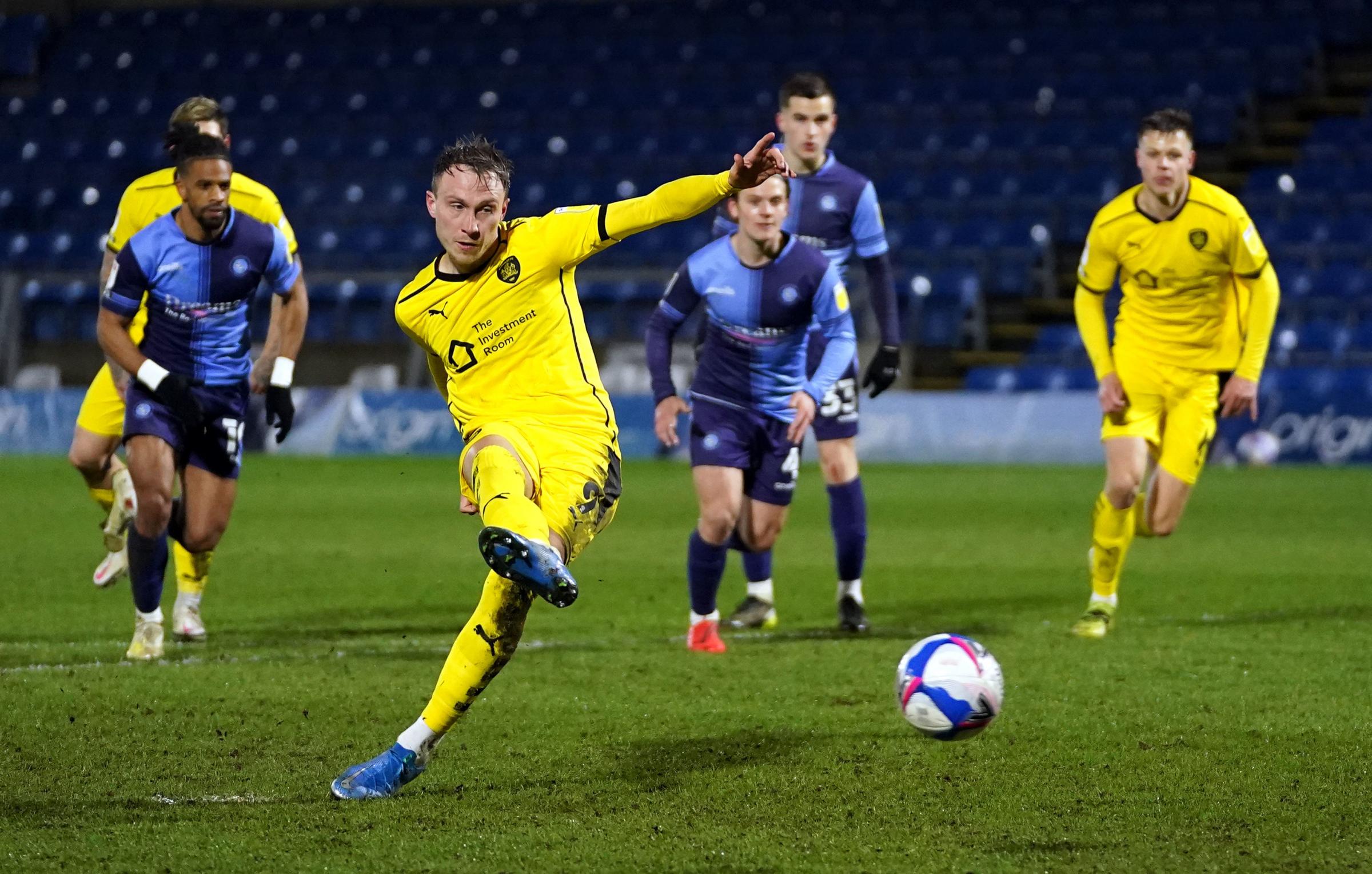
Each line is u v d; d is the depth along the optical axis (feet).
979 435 224.33
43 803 47.50
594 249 50.16
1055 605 96.37
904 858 42.01
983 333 254.27
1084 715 60.70
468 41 343.46
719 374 79.77
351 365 263.90
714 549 77.15
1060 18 323.98
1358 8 315.99
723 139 304.09
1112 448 83.66
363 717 60.44
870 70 318.04
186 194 72.84
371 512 155.74
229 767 52.37
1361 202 266.57
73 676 68.64
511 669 71.92
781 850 42.73
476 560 119.55
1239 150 286.25
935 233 272.72
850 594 86.02
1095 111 296.30
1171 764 52.65
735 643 81.05
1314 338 237.86
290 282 79.41
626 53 333.42
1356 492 176.14
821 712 61.52
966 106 301.63
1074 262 270.05
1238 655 75.66
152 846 43.01
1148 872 40.83
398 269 284.00
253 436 238.48
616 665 73.00
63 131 328.08
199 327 75.36
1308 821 45.57
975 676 50.49
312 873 40.73
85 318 274.16
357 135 319.47
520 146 309.63
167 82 339.57
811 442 237.86
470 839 43.70
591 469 51.42
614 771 51.75
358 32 348.38
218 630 85.46
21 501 161.07
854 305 233.55
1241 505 161.99
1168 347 84.07
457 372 52.13
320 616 91.40
